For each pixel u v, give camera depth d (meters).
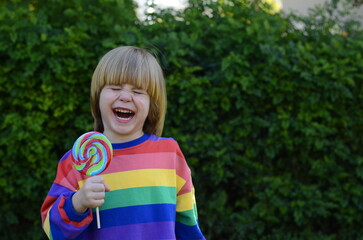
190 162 3.84
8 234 3.85
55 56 3.60
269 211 3.84
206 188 4.04
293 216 3.89
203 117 3.87
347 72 3.80
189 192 1.92
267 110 3.97
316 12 4.23
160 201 1.77
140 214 1.72
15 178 3.70
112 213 1.71
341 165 4.00
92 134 1.75
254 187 3.91
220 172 3.80
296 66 3.71
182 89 3.83
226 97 3.84
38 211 3.81
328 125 3.92
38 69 3.64
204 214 3.91
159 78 1.95
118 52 1.91
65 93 3.71
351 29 4.20
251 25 3.95
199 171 3.94
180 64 3.89
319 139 3.84
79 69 3.70
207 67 4.07
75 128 3.83
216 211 3.93
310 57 3.77
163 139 1.94
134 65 1.85
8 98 3.65
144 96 1.87
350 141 3.98
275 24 4.01
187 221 1.89
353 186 3.90
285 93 3.83
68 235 1.60
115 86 1.84
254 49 3.88
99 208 1.72
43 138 3.73
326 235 3.93
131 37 3.81
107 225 1.70
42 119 3.63
